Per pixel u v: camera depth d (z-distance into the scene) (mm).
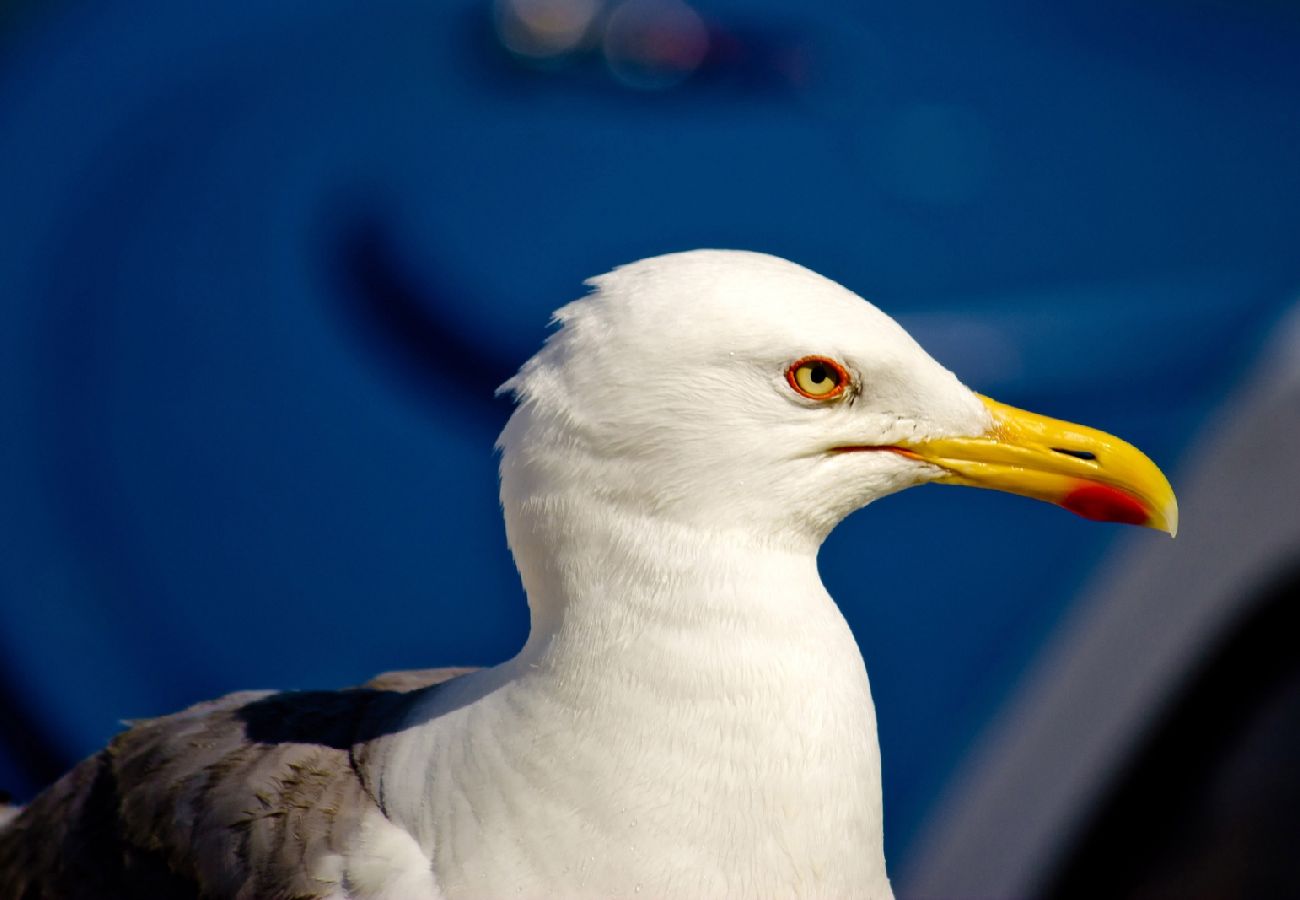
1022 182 13555
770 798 6305
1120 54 15102
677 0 15258
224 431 11922
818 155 13922
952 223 13055
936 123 14250
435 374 11977
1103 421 11109
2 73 15969
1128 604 10273
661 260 6562
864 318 6527
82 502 11812
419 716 6949
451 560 10977
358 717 7273
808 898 6410
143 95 15359
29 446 12266
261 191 13898
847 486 6637
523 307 12250
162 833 6930
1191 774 10289
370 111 14672
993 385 11312
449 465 11391
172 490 11664
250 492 11516
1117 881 9945
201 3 16203
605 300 6430
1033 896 9852
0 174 14727
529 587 6688
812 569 6676
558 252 12898
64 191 14398
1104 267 12445
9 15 16438
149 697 10711
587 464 6348
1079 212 13164
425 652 10602
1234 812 10172
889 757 10016
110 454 12016
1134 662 10211
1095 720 10109
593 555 6402
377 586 10922
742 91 14633
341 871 6477
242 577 11109
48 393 12570
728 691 6289
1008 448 6820
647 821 6293
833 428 6520
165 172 14328
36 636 11172
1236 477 10352
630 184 13570
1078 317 11805
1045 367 11406
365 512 11266
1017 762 9992
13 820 7980
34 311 13242
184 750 7238
